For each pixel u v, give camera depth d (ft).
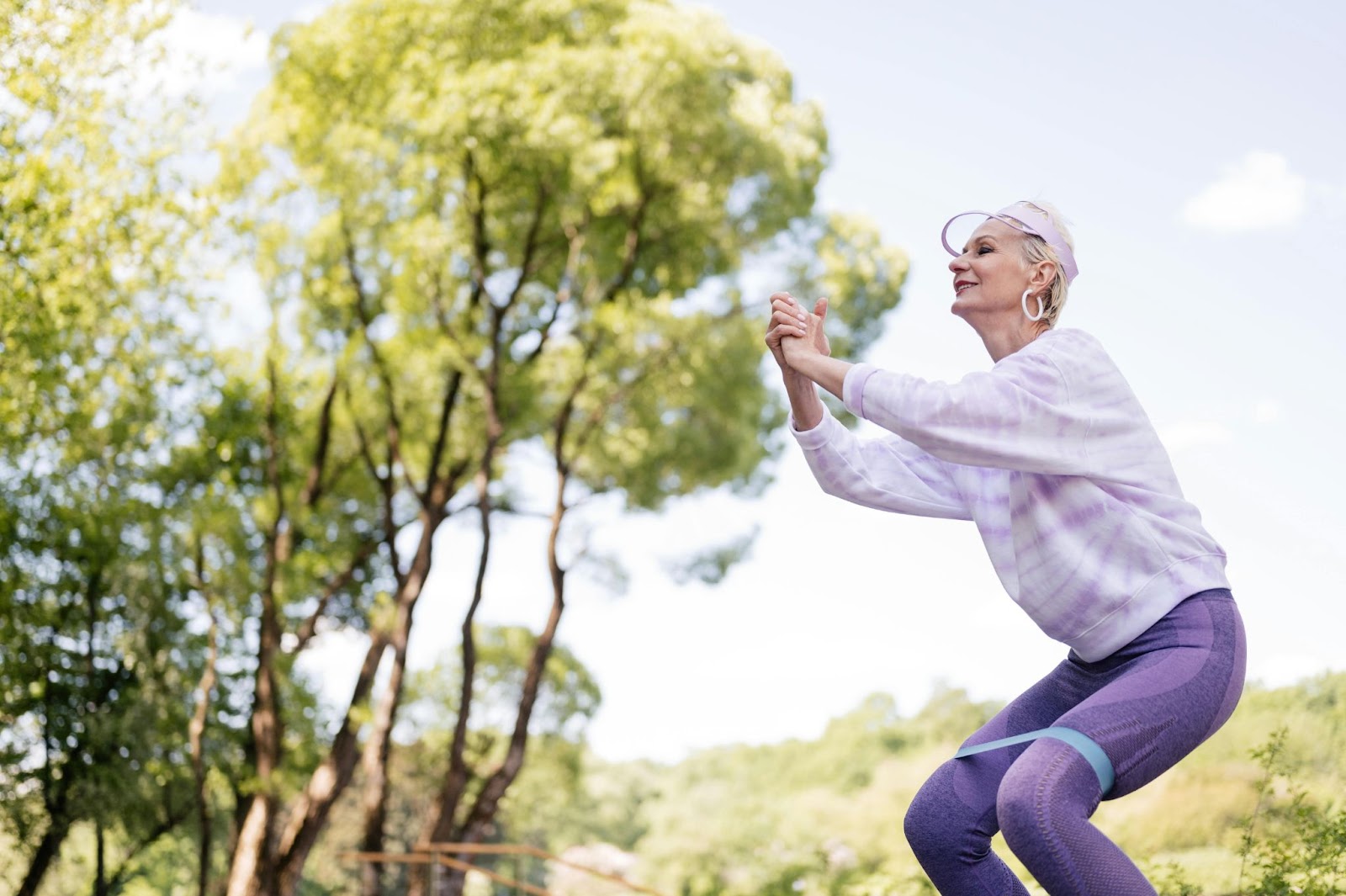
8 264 27.25
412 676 53.83
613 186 43.01
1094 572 4.61
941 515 5.57
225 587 41.50
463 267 45.62
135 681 40.42
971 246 5.30
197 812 45.73
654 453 47.19
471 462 47.88
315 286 40.91
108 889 40.37
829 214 50.21
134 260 31.89
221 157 34.68
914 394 4.60
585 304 46.44
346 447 49.60
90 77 25.72
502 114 39.73
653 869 56.80
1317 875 11.58
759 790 78.54
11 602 36.99
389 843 64.75
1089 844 4.12
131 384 37.32
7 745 37.63
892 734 64.18
